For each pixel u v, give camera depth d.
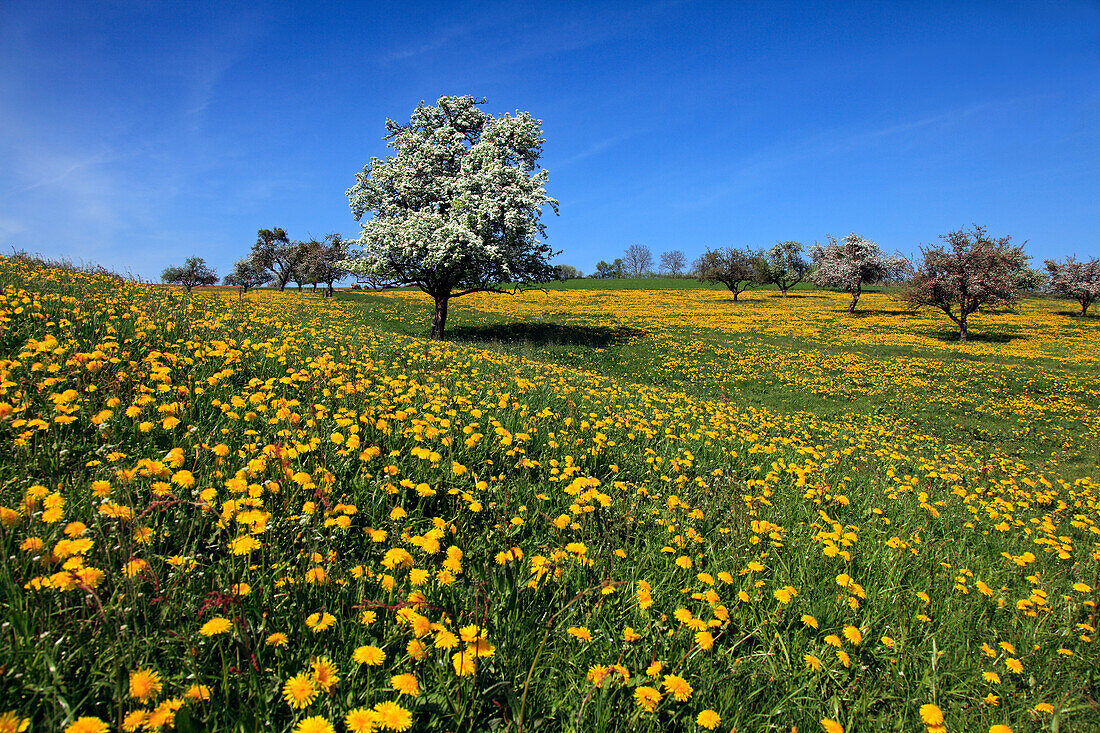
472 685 2.35
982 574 4.68
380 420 5.05
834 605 3.58
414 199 28.00
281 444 3.86
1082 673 3.30
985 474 10.89
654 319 43.31
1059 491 10.91
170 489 3.17
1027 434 17.12
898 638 3.38
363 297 46.16
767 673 2.86
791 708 2.67
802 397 20.83
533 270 28.39
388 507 3.82
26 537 2.58
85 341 6.27
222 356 6.63
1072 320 50.06
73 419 3.72
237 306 14.33
